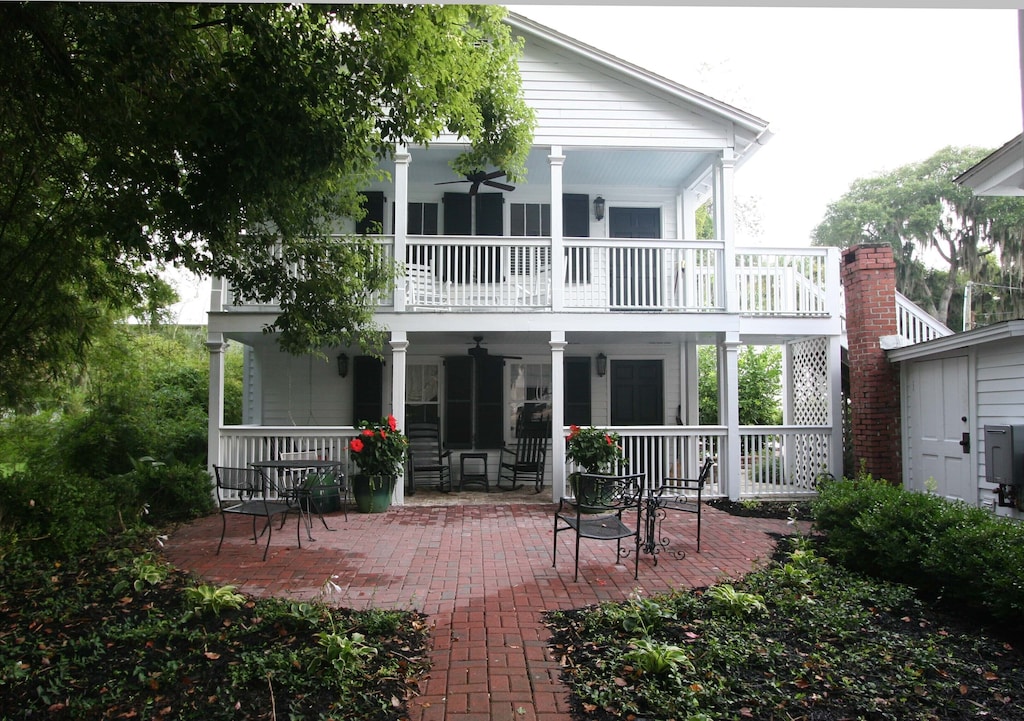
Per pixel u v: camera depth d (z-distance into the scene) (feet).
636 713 10.81
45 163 18.57
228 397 44.70
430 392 38.24
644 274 31.55
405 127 18.24
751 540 23.29
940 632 14.26
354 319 24.61
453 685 11.90
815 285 33.91
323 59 16.02
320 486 25.41
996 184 18.31
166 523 26.14
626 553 21.40
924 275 97.09
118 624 14.55
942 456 27.32
